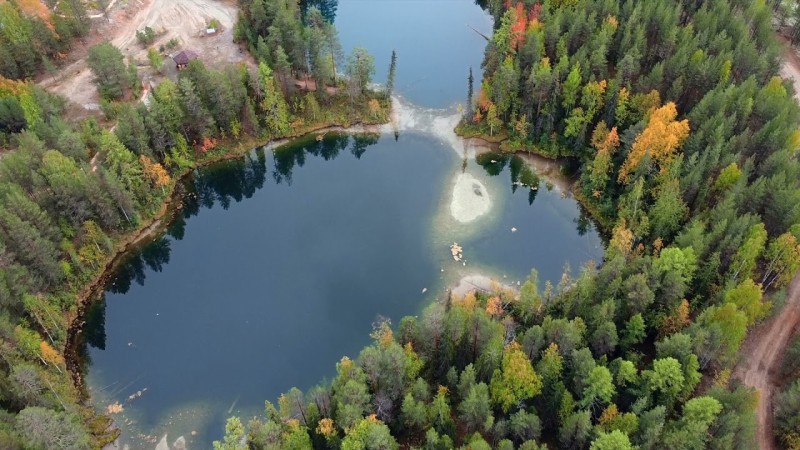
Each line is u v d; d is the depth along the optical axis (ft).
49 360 316.40
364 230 420.36
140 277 403.75
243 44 553.23
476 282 380.17
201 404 326.03
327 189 458.09
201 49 547.08
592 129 451.12
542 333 280.10
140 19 586.45
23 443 258.98
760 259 331.36
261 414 321.32
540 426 264.31
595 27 480.64
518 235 411.75
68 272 363.35
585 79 445.78
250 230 431.84
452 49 592.60
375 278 386.73
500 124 477.36
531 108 456.86
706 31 448.65
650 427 240.53
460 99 526.98
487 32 616.39
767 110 390.01
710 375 289.12
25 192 361.92
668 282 299.58
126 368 343.87
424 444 277.23
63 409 298.15
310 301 376.27
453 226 418.10
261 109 491.72
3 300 315.37
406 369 281.13
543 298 324.19
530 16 517.96
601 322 287.07
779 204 328.08
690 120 396.37
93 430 309.83
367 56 487.20
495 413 277.44
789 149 365.61
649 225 354.33
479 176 456.45
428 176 459.73
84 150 404.36
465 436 273.33
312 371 340.59
